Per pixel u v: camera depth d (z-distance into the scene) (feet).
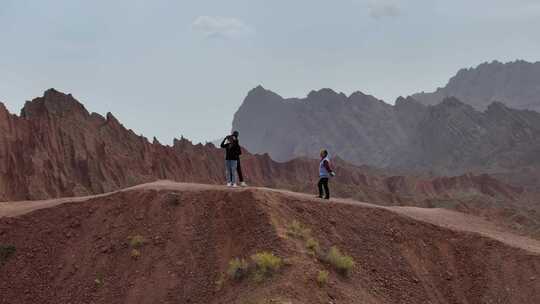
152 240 66.23
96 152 286.87
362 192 369.91
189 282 60.03
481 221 96.73
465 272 69.10
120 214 71.15
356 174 460.55
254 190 67.77
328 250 62.18
